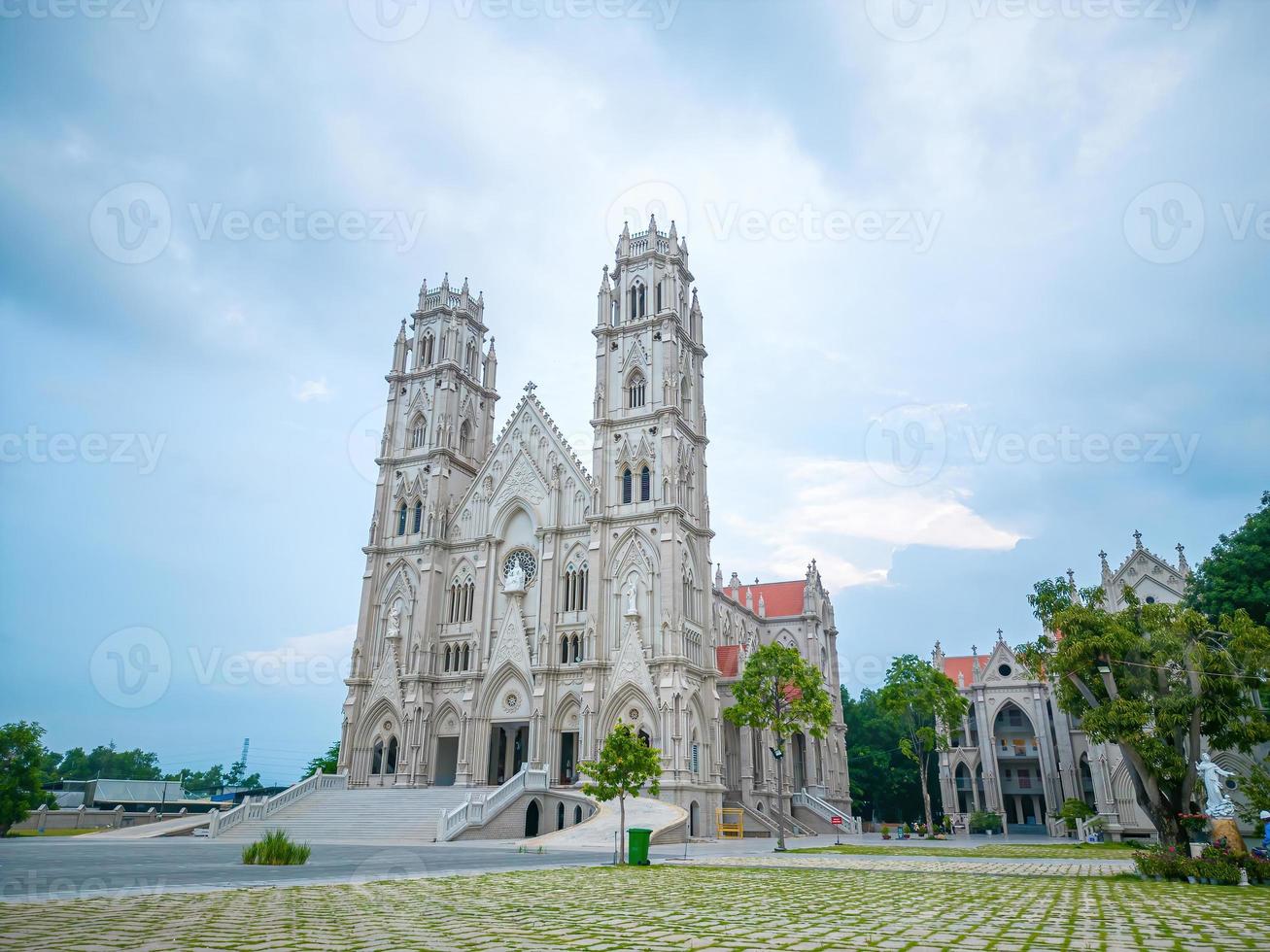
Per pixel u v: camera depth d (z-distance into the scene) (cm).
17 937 1537
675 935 1627
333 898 2259
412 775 8381
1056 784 9700
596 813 6562
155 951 1395
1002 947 1516
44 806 7619
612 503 8538
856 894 2494
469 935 1620
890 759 12631
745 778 8538
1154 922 1877
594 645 7962
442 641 9025
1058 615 3759
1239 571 5534
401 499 9838
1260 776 3625
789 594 11819
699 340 9625
